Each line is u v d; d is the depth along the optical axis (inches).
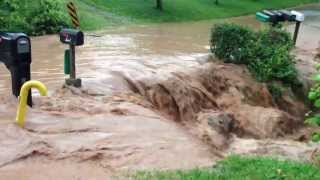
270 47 734.5
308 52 902.4
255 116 618.5
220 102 637.9
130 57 724.7
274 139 585.6
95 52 765.3
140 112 446.6
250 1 2050.9
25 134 361.4
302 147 509.7
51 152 341.7
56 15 1087.0
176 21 1544.0
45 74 593.0
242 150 484.7
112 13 1416.1
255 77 708.7
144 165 326.3
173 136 385.7
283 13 817.5
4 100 424.5
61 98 467.5
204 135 508.4
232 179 298.5
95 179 305.0
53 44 864.9
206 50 847.1
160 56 754.8
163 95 568.4
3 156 332.5
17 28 1020.5
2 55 423.2
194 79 636.7
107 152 344.5
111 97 491.8
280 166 325.7
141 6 1562.5
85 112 430.0
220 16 1743.4
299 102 717.9
